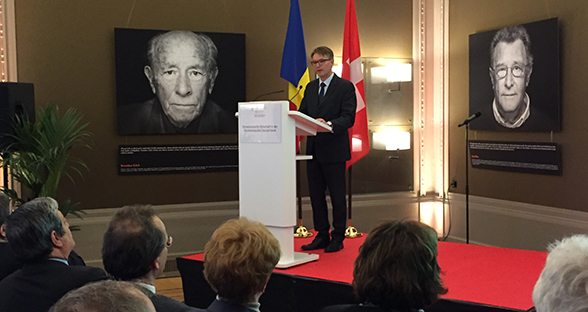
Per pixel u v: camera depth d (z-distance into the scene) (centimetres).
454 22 631
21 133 432
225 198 582
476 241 608
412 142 661
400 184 657
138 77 541
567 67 499
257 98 591
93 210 534
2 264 243
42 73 514
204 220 575
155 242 187
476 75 597
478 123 598
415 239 156
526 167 541
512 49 549
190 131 562
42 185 445
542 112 520
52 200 216
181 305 170
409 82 657
